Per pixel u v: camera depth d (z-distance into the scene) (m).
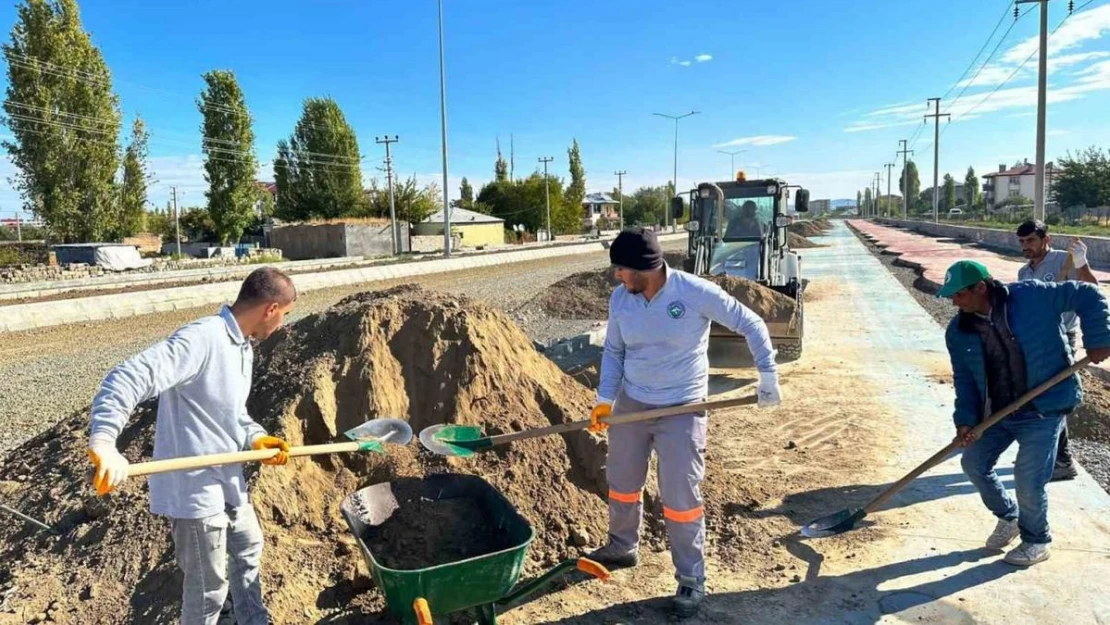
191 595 2.97
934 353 10.38
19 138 37.03
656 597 3.91
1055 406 3.84
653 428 3.78
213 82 50.53
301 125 60.88
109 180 39.41
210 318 2.96
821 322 13.62
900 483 4.32
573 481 4.73
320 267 37.31
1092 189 48.78
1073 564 4.12
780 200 11.75
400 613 3.16
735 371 9.58
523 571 4.05
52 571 3.79
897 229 63.03
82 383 10.62
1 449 7.35
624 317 3.80
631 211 97.94
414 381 4.94
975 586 3.93
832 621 3.66
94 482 2.40
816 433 6.73
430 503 4.16
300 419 4.39
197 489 2.88
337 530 4.04
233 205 52.19
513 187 75.50
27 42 36.28
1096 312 3.71
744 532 4.65
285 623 3.50
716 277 10.23
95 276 28.55
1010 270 20.83
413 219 60.50
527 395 5.10
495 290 23.06
